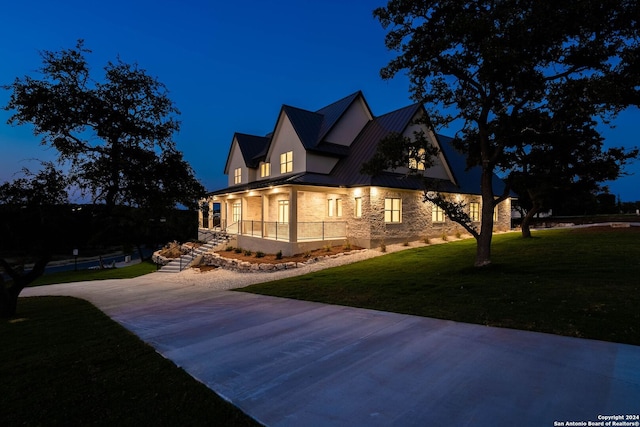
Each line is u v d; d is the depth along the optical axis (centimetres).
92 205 1039
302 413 343
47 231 970
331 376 425
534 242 1625
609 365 409
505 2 877
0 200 898
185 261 2181
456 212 1127
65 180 976
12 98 917
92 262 4409
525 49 862
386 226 1842
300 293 987
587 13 788
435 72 1078
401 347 512
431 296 821
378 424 315
